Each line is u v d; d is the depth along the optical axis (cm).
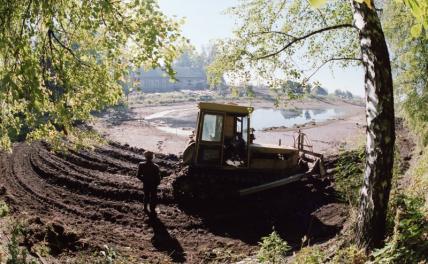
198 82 13588
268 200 1273
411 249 591
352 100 12669
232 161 1320
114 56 572
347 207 1073
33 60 497
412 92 1518
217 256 910
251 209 1216
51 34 587
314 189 1293
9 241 724
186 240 1007
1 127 601
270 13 1002
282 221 1127
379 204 682
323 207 1169
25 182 1306
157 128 3612
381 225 689
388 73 678
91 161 1684
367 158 698
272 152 1357
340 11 1002
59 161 1606
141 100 7888
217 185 1276
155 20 527
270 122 5106
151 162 1133
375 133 680
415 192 860
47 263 689
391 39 1495
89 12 534
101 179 1410
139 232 1035
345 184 1032
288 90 970
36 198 1173
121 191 1280
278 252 711
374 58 674
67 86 589
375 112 678
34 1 507
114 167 1631
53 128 678
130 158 1822
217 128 1307
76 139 707
